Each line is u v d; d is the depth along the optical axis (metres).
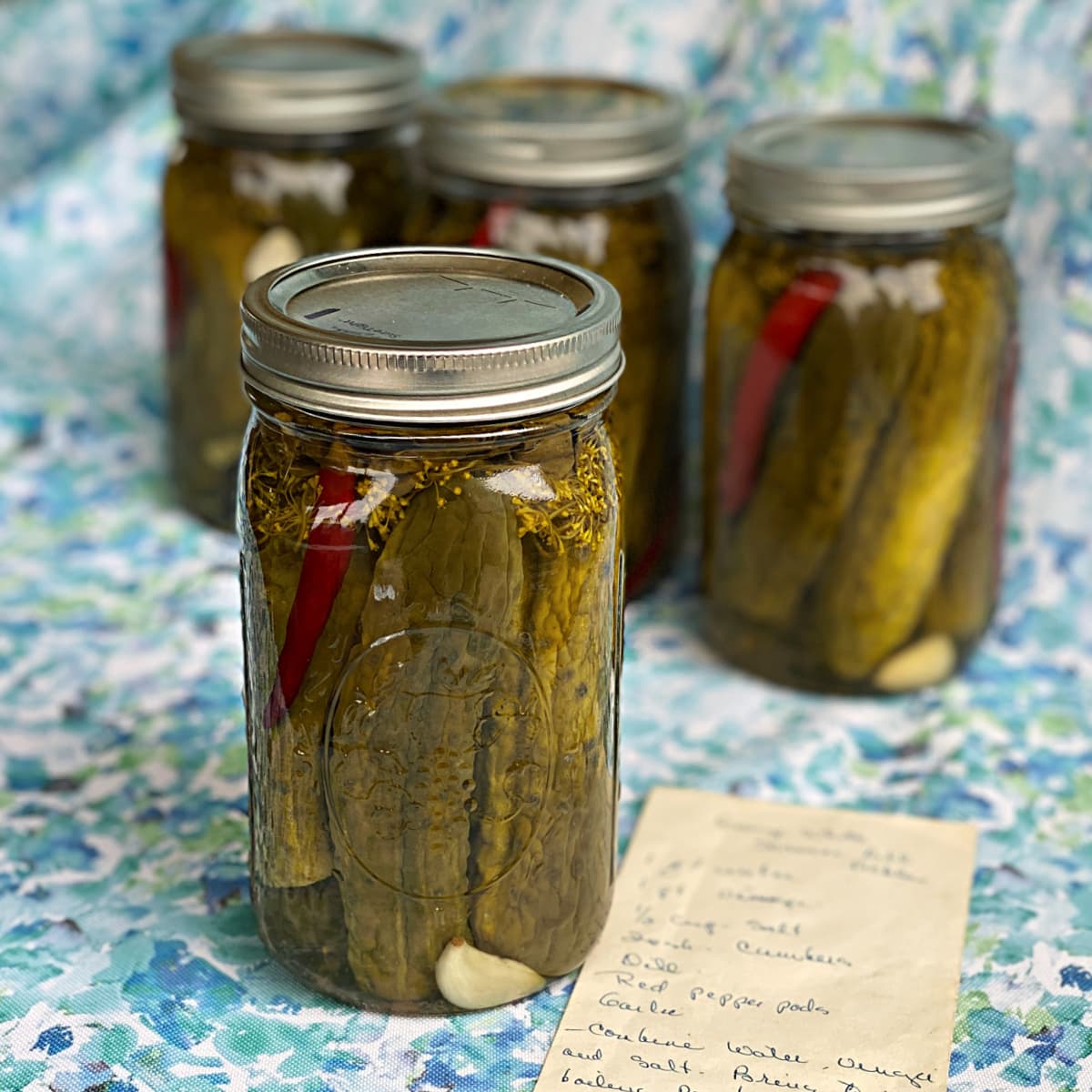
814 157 0.79
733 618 0.82
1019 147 0.88
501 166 0.81
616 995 0.67
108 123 1.05
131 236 1.05
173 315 0.89
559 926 0.66
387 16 0.99
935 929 0.70
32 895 0.71
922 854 0.73
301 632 0.63
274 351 0.61
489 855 0.64
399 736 0.62
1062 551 0.88
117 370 1.04
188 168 0.87
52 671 0.83
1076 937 0.70
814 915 0.71
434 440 0.60
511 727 0.63
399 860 0.64
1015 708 0.81
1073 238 0.88
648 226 0.83
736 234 0.80
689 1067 0.65
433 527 0.61
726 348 0.80
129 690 0.82
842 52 0.90
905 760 0.78
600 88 0.89
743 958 0.69
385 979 0.65
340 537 0.61
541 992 0.68
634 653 0.85
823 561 0.79
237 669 0.83
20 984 0.68
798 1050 0.65
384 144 0.89
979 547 0.80
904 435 0.77
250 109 0.85
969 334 0.76
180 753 0.78
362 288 0.65
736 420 0.80
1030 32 0.87
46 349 1.05
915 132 0.83
